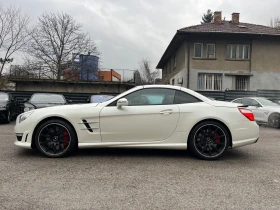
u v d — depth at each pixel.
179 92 4.99
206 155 4.78
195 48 22.44
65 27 34.09
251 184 3.56
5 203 2.86
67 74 34.16
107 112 4.74
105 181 3.59
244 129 4.81
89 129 4.73
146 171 4.06
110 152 5.24
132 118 4.74
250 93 19.16
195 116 4.77
